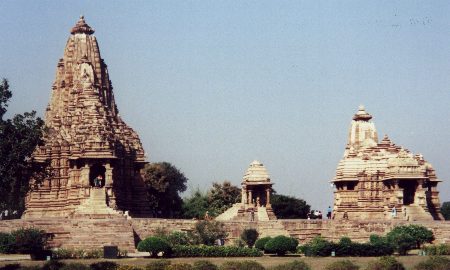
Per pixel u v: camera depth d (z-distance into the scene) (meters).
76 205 126.06
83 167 126.88
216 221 115.50
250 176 133.00
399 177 132.25
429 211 141.50
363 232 121.44
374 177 137.88
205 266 87.25
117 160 130.50
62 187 129.38
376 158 139.38
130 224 109.12
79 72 139.00
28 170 91.56
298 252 106.12
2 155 86.31
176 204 176.25
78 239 106.44
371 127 146.62
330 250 101.06
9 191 90.06
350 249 101.06
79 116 132.75
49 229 106.69
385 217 133.50
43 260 96.88
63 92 140.62
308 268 87.56
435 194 142.88
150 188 172.75
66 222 107.62
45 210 128.88
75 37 142.12
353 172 140.00
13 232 101.38
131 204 137.50
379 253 101.31
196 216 162.12
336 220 122.50
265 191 135.12
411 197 135.88
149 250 99.50
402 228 114.44
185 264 87.62
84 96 135.00
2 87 87.88
